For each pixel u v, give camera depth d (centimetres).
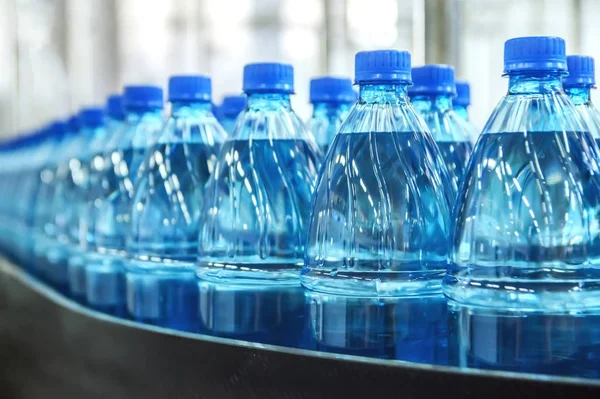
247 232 100
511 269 80
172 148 118
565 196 80
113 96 143
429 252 88
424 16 140
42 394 136
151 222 117
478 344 70
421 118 93
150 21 305
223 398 80
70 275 143
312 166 102
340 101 110
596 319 76
